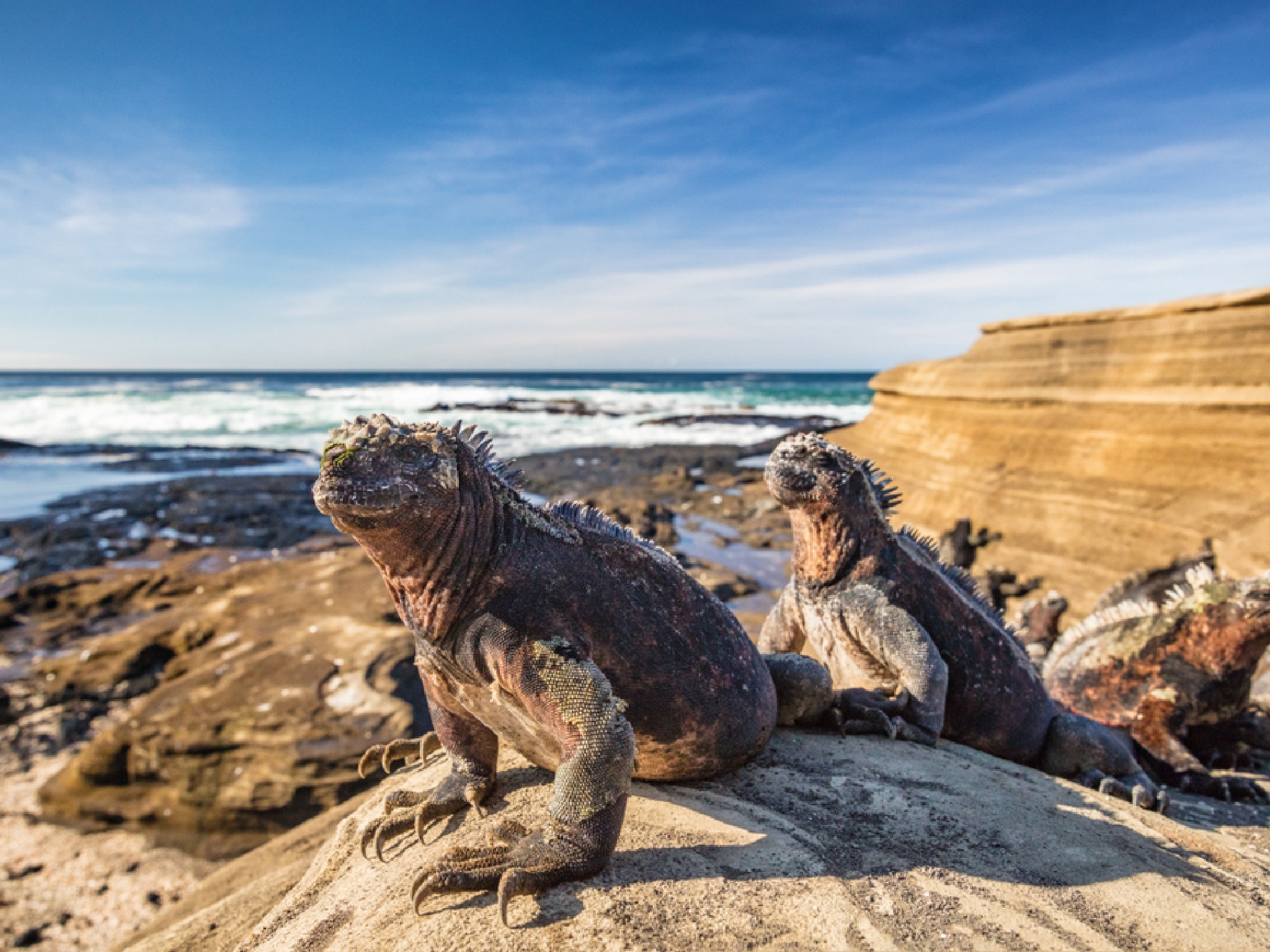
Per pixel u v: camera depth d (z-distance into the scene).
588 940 0.39
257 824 1.25
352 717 1.31
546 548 0.46
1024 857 0.48
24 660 1.94
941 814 0.52
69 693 1.74
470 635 0.44
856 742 0.62
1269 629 0.73
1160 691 0.76
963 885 0.45
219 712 1.32
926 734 0.63
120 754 1.32
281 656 1.51
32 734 1.60
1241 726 0.81
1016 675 0.69
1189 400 1.79
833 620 0.71
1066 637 0.90
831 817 0.50
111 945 1.04
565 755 0.43
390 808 0.52
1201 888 0.47
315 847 0.74
